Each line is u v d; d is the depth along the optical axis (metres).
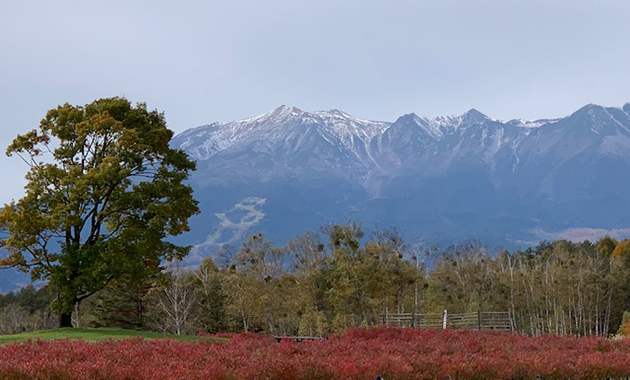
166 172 39.06
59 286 36.34
